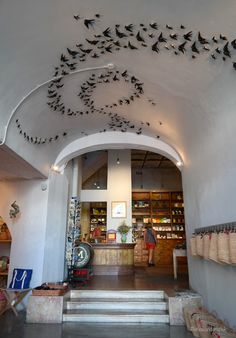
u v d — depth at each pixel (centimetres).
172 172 1241
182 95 356
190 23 246
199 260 445
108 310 462
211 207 373
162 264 1089
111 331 384
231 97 284
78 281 629
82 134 587
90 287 546
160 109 427
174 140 525
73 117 489
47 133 488
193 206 474
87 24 266
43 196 568
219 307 345
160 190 1200
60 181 630
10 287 503
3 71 290
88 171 1052
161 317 428
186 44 271
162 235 1153
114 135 588
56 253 593
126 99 426
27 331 380
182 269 915
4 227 613
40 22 258
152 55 305
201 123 376
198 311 379
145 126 527
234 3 213
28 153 455
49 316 426
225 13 224
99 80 373
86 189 1042
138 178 1238
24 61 299
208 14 231
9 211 576
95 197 993
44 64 321
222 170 329
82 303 470
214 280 365
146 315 430
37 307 429
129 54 312
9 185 594
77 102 438
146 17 252
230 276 307
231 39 241
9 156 419
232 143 297
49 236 565
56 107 428
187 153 504
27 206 570
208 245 343
